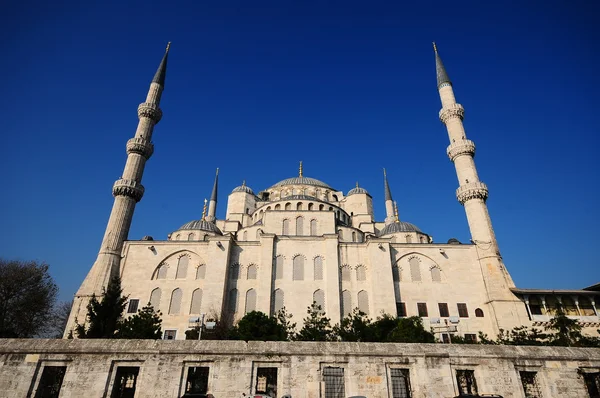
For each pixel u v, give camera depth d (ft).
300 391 73.31
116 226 184.34
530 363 79.82
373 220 262.47
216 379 73.31
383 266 176.55
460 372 80.28
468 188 196.65
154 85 228.84
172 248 181.98
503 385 77.00
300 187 271.69
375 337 123.03
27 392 71.61
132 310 166.71
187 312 166.40
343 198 270.46
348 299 172.86
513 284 174.09
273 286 172.96
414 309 172.14
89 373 73.41
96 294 163.32
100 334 116.26
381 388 74.64
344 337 122.21
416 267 183.11
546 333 153.99
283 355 76.28
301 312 167.12
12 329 173.37
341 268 180.24
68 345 76.13
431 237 233.76
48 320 199.21
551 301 172.14
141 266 177.47
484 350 80.23
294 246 183.83
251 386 72.95
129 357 75.00
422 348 79.36
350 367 76.23
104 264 173.68
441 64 239.91
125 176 199.41
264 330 122.62
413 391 75.36
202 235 214.69
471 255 185.57
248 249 183.01
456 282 179.22
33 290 188.55
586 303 170.91
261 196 280.51
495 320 164.35
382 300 168.96
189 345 76.59
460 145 208.95
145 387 72.18
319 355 76.74
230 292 172.35
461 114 221.87
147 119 218.59
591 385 80.79
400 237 222.48
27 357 74.64
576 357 80.89
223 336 130.11
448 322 165.37
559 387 78.23
